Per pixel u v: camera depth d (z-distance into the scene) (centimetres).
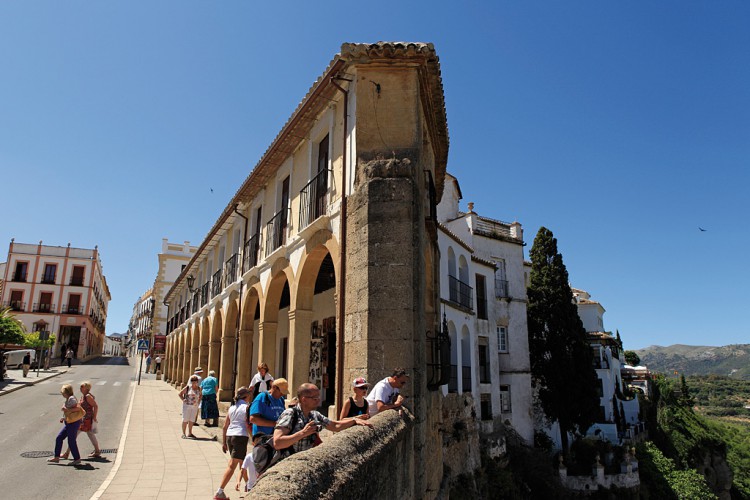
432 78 895
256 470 461
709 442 4191
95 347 6738
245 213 1661
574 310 2705
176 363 3077
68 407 959
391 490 460
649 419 4112
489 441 1973
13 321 2653
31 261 5441
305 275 1034
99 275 6531
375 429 442
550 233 2816
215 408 1391
